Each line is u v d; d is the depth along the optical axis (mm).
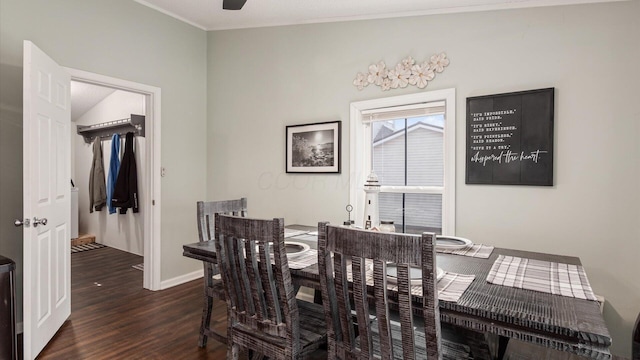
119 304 3029
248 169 3568
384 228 1903
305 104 3211
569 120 2141
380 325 1153
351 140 2959
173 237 3525
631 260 2002
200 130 3773
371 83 2861
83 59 2795
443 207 2602
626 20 1998
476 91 2432
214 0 3037
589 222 2098
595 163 2076
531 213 2260
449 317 1173
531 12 2248
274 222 1404
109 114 5113
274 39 3391
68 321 2666
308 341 1538
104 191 5242
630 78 1990
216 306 3000
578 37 2117
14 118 2441
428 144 2730
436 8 2543
